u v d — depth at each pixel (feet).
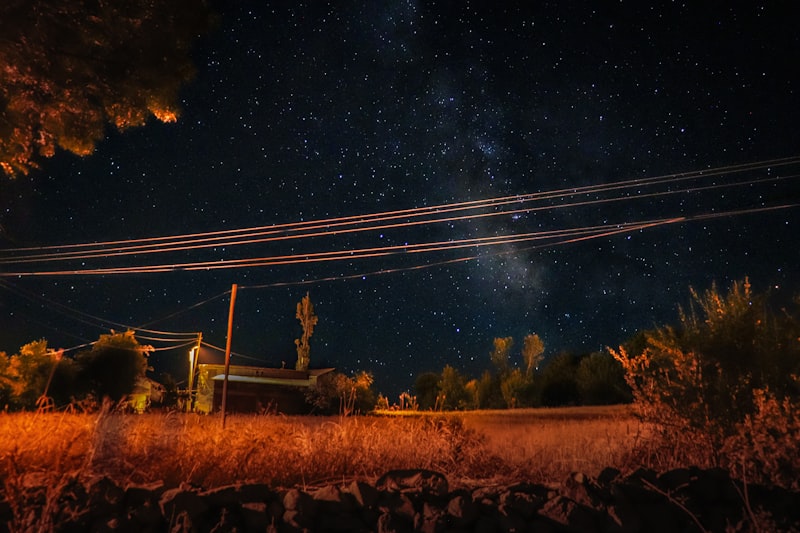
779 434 24.31
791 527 16.49
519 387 115.65
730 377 30.76
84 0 32.45
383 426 30.78
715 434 27.94
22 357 104.68
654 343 32.99
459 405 115.44
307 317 149.18
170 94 35.83
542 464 27.07
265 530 16.01
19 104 33.94
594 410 72.28
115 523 15.44
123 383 118.93
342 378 99.09
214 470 24.12
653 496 17.93
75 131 35.53
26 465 20.26
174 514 15.87
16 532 15.03
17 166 35.42
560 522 16.40
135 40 34.22
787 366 31.42
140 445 25.76
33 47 32.48
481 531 16.26
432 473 18.47
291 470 24.57
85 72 34.27
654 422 29.09
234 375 137.59
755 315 32.60
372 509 17.01
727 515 17.61
